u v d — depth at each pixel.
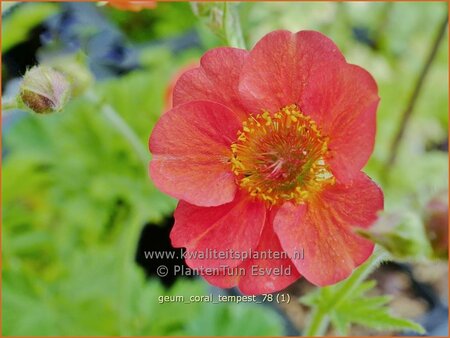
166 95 0.18
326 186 0.10
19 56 0.21
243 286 0.10
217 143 0.11
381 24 0.24
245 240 0.11
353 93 0.10
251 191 0.11
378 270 0.24
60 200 0.21
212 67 0.11
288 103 0.10
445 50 0.24
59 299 0.19
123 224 0.22
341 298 0.13
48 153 0.21
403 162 0.23
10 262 0.20
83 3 0.24
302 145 0.11
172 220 0.22
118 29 0.26
